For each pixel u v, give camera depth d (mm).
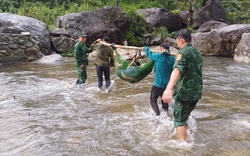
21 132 4375
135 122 4824
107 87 7000
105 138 4156
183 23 20312
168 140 4102
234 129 4578
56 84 7703
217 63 12055
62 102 5992
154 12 19156
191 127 4633
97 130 4457
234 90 7285
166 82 4957
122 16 15836
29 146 3889
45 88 7227
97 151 3740
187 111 3938
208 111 5516
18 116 5094
